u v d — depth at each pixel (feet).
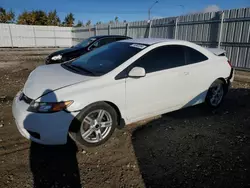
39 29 83.56
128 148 9.85
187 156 9.29
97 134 9.75
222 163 8.81
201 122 12.83
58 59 27.94
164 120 13.03
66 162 8.71
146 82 10.62
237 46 32.01
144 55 10.84
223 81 14.80
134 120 10.89
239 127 12.22
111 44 13.21
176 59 12.02
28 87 9.55
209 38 35.76
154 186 7.50
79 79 9.53
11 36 78.64
